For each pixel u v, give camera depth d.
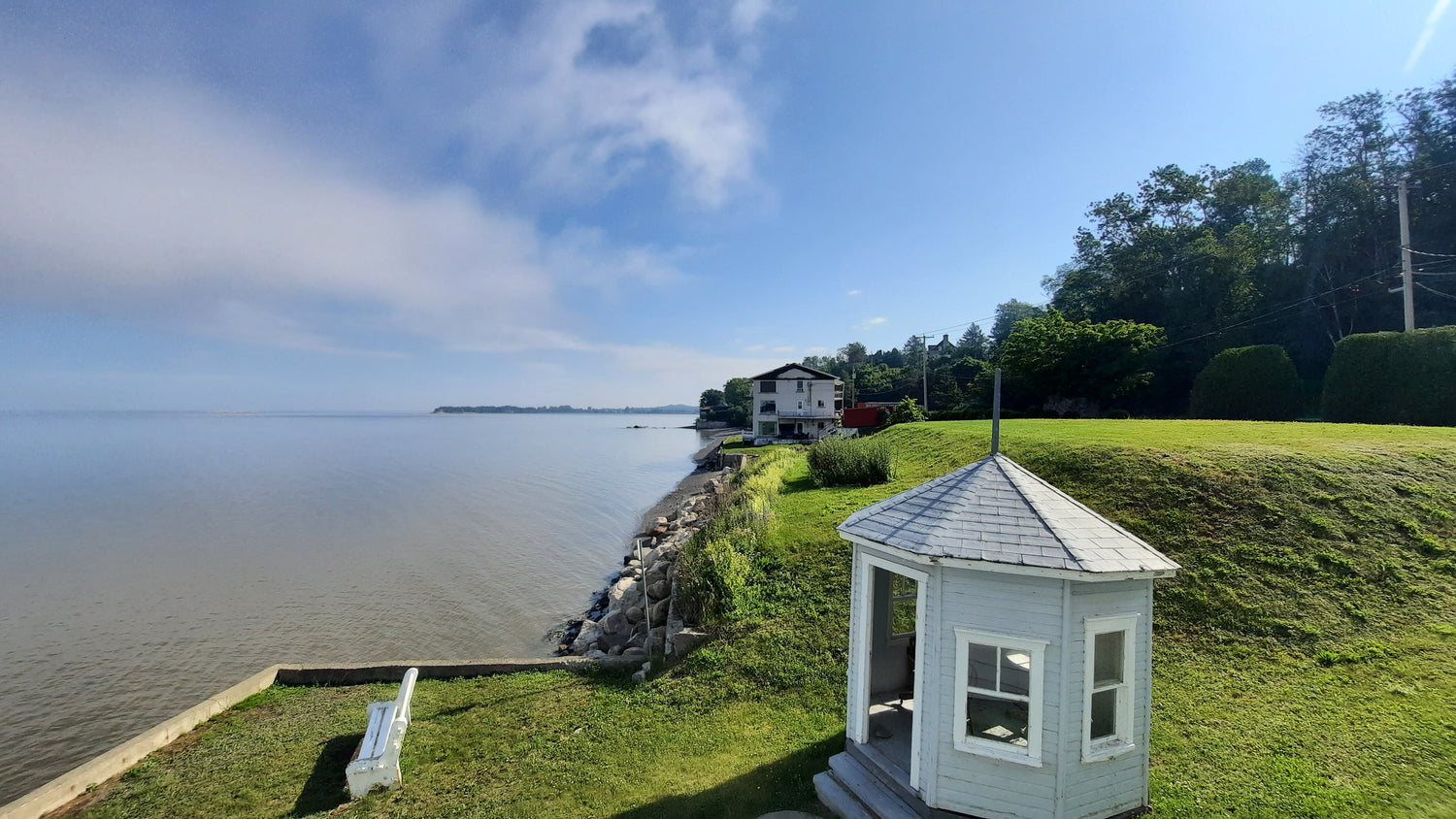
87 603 20.97
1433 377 19.59
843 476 21.39
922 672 5.96
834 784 6.89
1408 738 6.95
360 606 20.83
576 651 16.48
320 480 53.19
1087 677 5.47
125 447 89.31
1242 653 9.01
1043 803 5.36
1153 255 46.72
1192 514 12.18
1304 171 41.22
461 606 21.00
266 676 11.59
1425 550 10.27
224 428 162.25
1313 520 11.25
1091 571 5.16
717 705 9.55
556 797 7.54
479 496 45.06
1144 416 41.38
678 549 20.94
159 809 7.73
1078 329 41.28
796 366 69.38
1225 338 39.22
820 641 10.75
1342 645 8.79
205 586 22.84
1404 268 24.59
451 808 7.50
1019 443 18.98
